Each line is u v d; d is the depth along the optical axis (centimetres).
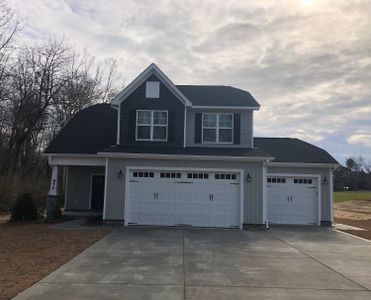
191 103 2077
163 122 2080
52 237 1494
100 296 763
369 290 838
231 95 2244
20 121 3800
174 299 752
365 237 1697
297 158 2202
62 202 2930
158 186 1908
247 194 1894
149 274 943
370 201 4822
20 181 3061
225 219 1898
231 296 779
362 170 9725
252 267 1046
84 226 1841
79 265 1025
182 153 1916
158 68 2081
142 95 2088
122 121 2073
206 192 1909
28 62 3928
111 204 1881
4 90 3666
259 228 1873
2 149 3791
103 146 2112
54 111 4162
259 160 1895
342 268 1052
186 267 1028
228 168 1905
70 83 4222
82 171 2347
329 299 772
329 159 2202
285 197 2181
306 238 1617
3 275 913
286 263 1107
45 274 926
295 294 801
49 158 2050
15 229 1725
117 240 1446
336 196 5991
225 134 2123
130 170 1908
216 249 1308
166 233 1664
